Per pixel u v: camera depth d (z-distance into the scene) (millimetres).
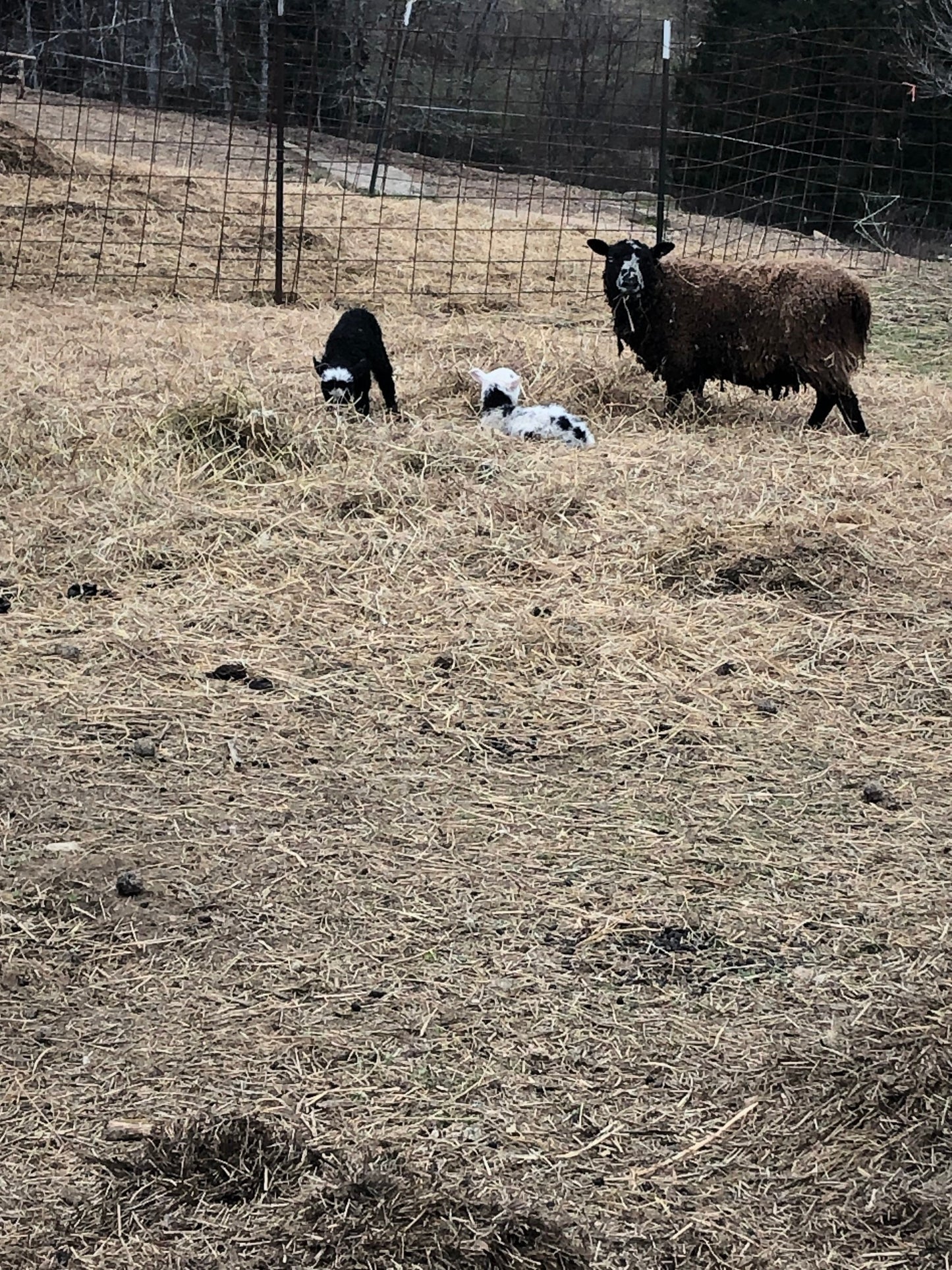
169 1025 4203
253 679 5938
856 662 6152
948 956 4605
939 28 16047
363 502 7000
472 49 16750
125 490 6941
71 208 12578
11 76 18844
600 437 8156
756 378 8344
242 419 7453
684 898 4930
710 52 17953
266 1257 3363
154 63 21047
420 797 5438
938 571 6723
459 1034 4199
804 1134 3793
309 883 4930
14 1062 4020
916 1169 3602
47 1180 3590
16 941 4559
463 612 6324
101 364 8742
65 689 5832
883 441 8188
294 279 11625
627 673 6047
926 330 11352
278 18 11578
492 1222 3451
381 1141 3736
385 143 18844
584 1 24547
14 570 6473
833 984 4461
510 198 16766
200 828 5246
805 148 18281
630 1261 3385
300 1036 4164
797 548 6730
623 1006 4352
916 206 18062
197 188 13602
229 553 6629
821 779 5578
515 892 4926
